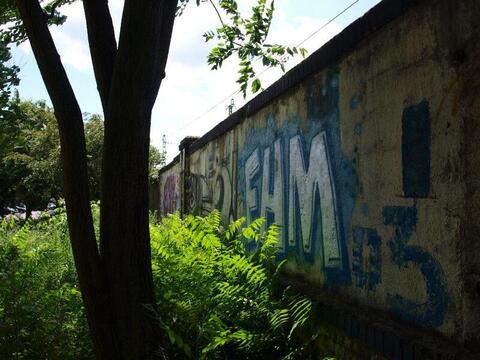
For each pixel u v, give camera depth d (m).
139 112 3.83
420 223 3.33
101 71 4.12
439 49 3.16
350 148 4.31
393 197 3.65
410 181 3.44
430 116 3.24
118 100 3.79
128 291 3.87
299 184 5.47
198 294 4.65
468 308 2.88
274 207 6.30
